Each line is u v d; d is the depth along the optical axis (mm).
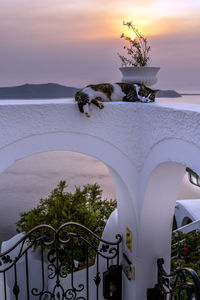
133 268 3738
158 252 3736
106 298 4090
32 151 3244
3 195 18688
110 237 4402
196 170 2451
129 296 3900
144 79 3777
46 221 5695
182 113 2584
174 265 4793
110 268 4004
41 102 3299
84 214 5762
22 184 21484
